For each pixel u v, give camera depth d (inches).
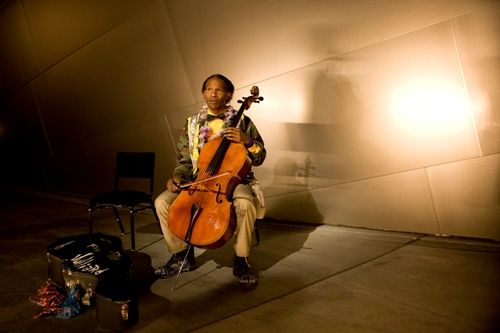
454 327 80.8
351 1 131.6
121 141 222.4
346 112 140.1
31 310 98.3
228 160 104.8
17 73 268.2
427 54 121.1
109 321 87.1
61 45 231.9
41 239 156.9
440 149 124.1
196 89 180.1
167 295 103.2
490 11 110.0
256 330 84.5
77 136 246.5
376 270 110.3
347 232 143.8
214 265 121.6
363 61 133.0
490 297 91.4
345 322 85.5
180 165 117.5
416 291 96.7
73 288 96.7
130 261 104.3
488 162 117.0
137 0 188.2
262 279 109.7
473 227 123.4
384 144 134.6
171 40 181.5
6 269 125.9
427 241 126.9
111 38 205.5
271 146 161.6
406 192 133.5
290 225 157.6
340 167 145.9
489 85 113.2
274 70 153.4
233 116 114.5
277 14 147.4
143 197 145.4
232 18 158.7
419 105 125.2
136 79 203.3
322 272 111.7
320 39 140.5
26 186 292.2
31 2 237.1
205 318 90.9
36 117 269.3
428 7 118.6
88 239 108.4
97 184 243.4
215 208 97.4
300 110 150.2
